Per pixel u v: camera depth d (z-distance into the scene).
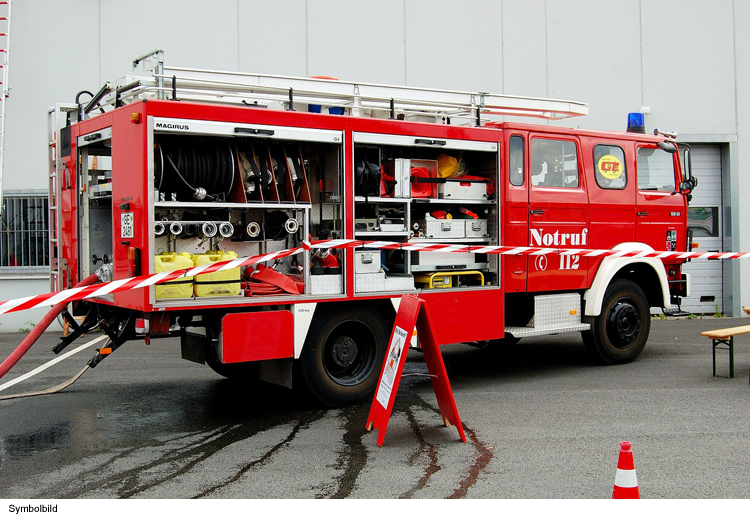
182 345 6.87
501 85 13.04
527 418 6.14
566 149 8.20
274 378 6.61
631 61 13.30
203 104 5.81
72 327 6.64
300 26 12.41
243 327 6.00
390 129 6.81
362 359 6.91
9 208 11.77
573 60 13.20
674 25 13.34
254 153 6.38
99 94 6.62
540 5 13.08
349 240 6.55
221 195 6.23
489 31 12.98
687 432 5.69
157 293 5.78
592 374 8.08
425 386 7.47
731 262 13.63
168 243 6.24
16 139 11.68
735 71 13.45
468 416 6.23
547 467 4.87
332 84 6.83
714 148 13.76
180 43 12.06
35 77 11.72
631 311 8.66
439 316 7.17
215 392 7.32
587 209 8.28
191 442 5.54
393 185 7.04
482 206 7.81
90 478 4.71
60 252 7.28
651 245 8.91
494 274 7.64
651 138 8.98
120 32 11.92
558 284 8.05
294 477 4.71
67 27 11.80
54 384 7.73
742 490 4.43
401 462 5.01
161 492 4.45
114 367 8.74
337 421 6.15
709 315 13.73
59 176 7.26
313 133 6.37
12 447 5.41
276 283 6.30
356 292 6.66
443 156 7.70
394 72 12.73
